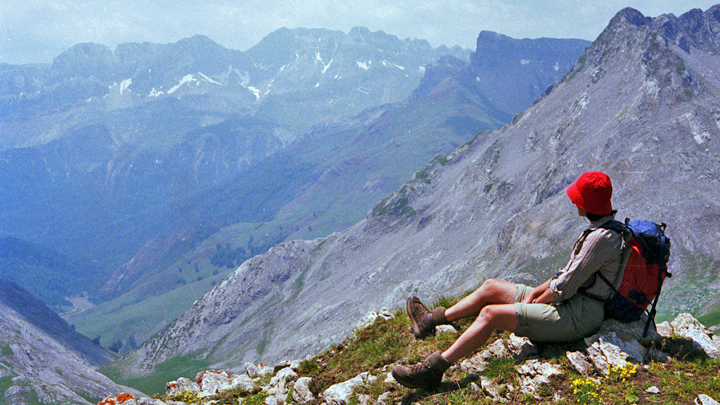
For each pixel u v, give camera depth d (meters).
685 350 5.28
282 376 8.81
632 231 5.16
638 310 5.30
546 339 5.59
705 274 133.00
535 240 180.62
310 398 7.35
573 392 5.04
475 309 6.57
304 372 8.52
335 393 6.85
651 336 5.45
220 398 9.40
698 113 192.50
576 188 5.31
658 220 156.25
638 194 172.00
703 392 4.51
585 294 5.40
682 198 160.75
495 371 5.91
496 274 175.00
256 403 8.34
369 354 7.76
